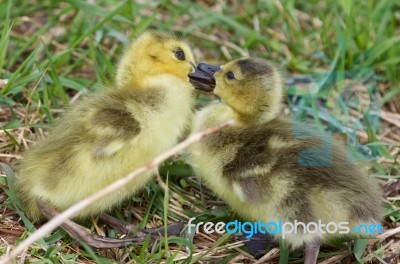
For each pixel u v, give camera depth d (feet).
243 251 26.43
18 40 34.55
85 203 21.12
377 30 37.68
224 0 40.83
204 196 28.94
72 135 25.70
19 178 26.30
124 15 36.45
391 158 30.76
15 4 37.68
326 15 39.42
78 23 36.50
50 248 24.70
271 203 24.90
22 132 29.43
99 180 25.57
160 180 28.02
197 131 26.99
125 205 28.14
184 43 28.22
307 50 37.42
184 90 27.32
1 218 26.48
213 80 27.61
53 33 37.24
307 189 24.57
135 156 25.70
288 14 37.91
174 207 28.14
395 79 35.01
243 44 36.94
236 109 27.09
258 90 26.78
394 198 28.68
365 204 24.75
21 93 32.12
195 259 25.31
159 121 26.12
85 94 28.68
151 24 37.60
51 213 25.62
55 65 33.58
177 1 39.58
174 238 25.88
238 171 25.27
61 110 31.19
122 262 25.39
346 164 25.48
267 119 26.96
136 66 27.61
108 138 25.22
